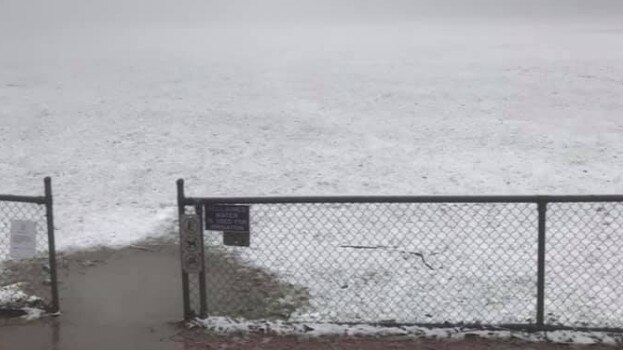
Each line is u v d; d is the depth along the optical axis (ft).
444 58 134.72
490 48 155.53
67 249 32.35
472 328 21.67
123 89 97.96
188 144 61.46
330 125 70.33
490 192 45.27
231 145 60.85
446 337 21.15
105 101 86.84
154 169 52.60
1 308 23.45
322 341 21.04
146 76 113.29
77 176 50.55
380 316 24.41
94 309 24.08
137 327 22.36
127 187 47.21
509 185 46.96
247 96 90.22
